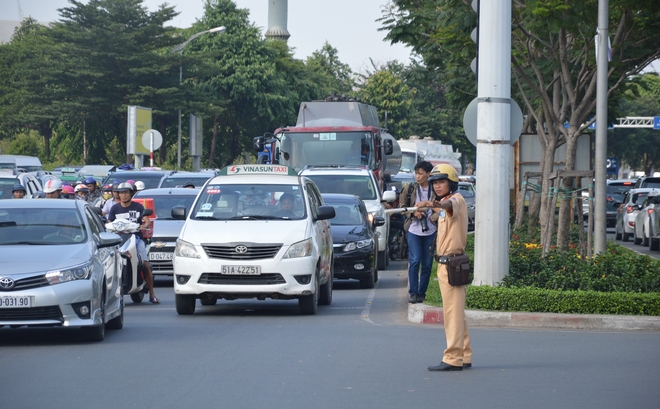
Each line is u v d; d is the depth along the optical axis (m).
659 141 125.31
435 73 42.47
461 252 12.09
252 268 17.84
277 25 113.25
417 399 10.30
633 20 28.52
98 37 87.75
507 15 18.08
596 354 13.49
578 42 31.39
